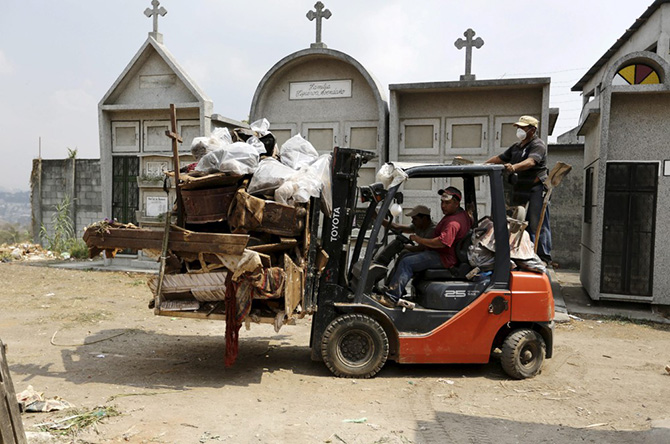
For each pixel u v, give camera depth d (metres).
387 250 5.80
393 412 4.39
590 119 9.24
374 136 9.61
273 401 4.52
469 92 9.28
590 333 7.51
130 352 5.90
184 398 4.50
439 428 4.09
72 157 14.96
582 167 13.98
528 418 4.37
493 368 5.77
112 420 3.96
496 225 5.41
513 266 5.55
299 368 5.54
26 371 5.13
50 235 14.93
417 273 5.65
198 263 5.06
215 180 4.84
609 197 8.79
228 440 3.70
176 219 5.30
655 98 8.59
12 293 8.83
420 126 9.48
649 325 8.07
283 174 5.00
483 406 4.61
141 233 4.98
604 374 5.66
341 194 5.39
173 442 3.63
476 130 9.28
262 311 5.09
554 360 6.13
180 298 5.00
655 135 8.60
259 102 9.97
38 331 6.62
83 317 7.36
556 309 8.61
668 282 8.55
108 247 5.11
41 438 3.52
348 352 5.26
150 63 10.99
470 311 5.30
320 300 5.38
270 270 4.78
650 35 14.82
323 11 9.62
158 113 11.03
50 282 9.82
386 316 5.25
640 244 8.66
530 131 6.64
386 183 5.41
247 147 4.96
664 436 3.90
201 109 10.45
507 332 5.61
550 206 14.13
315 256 5.36
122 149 11.34
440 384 5.18
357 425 4.05
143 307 8.17
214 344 6.38
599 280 8.84
